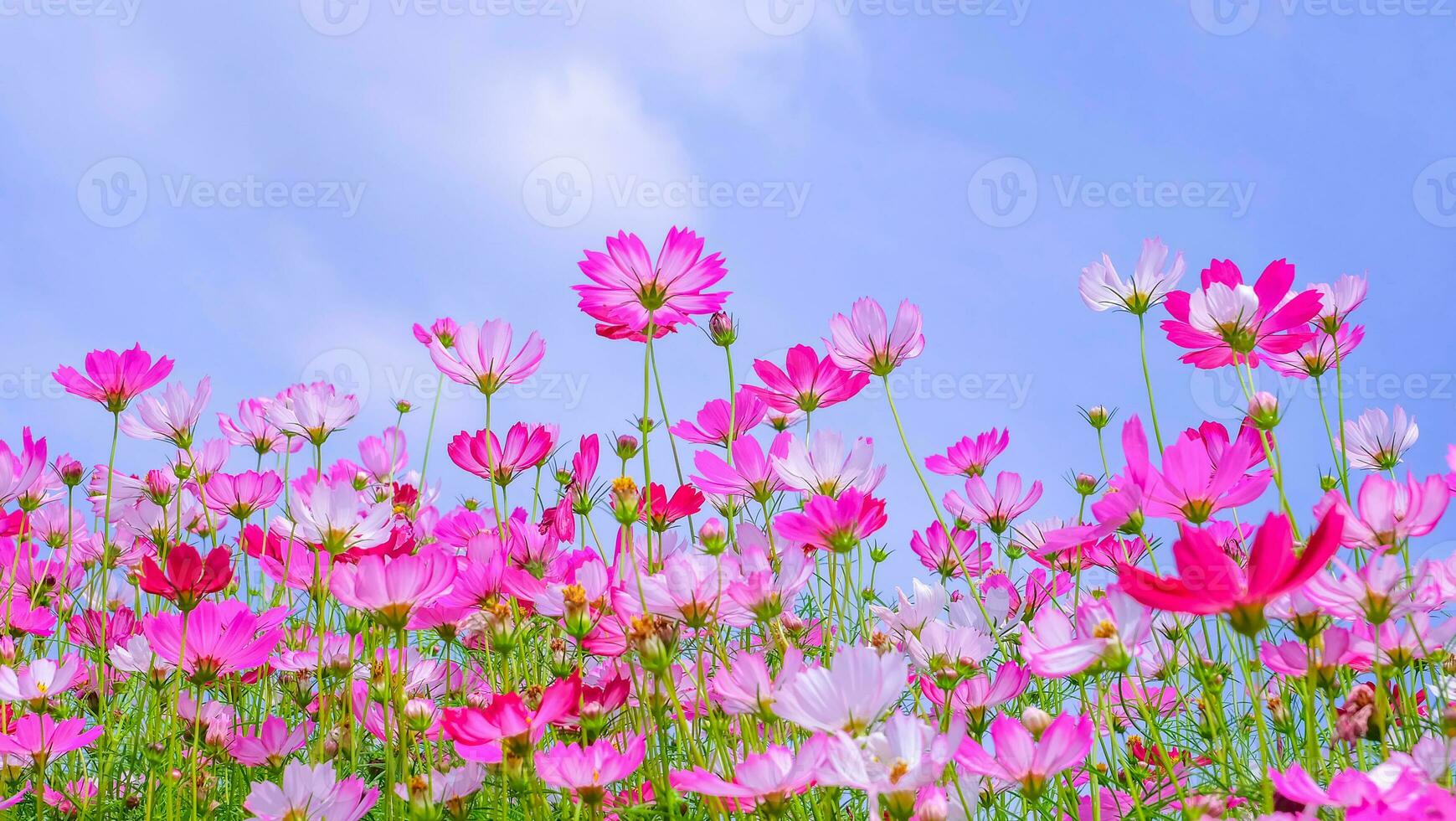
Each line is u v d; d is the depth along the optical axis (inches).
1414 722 55.7
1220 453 57.6
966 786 54.4
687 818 57.1
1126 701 61.9
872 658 51.3
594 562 57.9
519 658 64.9
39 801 59.6
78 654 65.9
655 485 62.4
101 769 63.6
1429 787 49.5
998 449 69.1
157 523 71.0
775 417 67.9
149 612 71.1
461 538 65.6
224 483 68.7
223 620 59.7
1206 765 61.0
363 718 61.3
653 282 58.9
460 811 58.8
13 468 66.5
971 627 61.5
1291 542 48.9
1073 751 51.5
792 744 57.0
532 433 64.7
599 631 57.4
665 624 55.8
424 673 62.7
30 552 71.4
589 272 58.8
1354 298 60.6
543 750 60.2
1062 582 66.4
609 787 58.6
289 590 65.6
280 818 56.2
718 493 60.4
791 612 64.7
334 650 64.1
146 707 68.6
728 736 58.8
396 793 58.1
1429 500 53.3
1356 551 56.7
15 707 61.3
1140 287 62.3
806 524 57.6
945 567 69.4
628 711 60.3
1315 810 51.3
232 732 64.4
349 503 59.7
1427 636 54.5
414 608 57.2
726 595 56.0
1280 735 60.4
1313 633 53.1
